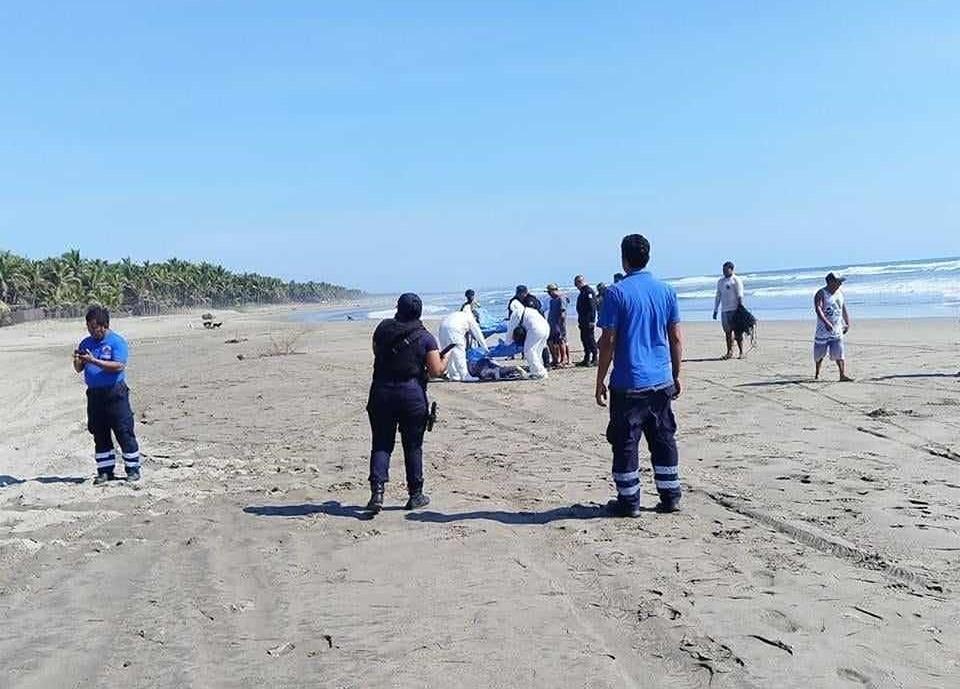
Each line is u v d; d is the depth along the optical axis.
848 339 24.61
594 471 9.45
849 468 8.96
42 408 18.27
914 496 7.74
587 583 5.77
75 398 19.83
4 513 8.53
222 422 14.55
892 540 6.50
